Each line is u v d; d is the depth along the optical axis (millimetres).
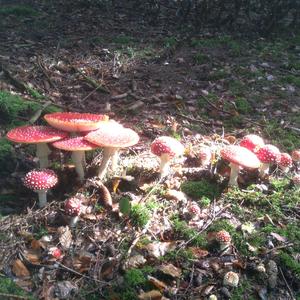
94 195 890
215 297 729
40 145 910
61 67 1481
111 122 955
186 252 791
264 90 1441
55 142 855
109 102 1315
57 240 805
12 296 702
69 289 727
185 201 908
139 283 741
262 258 801
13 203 910
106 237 816
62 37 1805
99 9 2195
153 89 1407
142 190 924
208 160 1020
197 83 1452
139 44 1751
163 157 930
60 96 1320
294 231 853
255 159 903
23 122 1120
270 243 825
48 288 727
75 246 799
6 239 800
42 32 1865
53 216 850
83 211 856
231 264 788
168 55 1665
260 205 912
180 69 1558
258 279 774
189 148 1069
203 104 1327
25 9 2113
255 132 1189
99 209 865
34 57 1545
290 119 1266
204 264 779
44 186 830
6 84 1306
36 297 715
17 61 1500
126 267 762
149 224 846
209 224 854
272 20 1947
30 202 903
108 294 729
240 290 755
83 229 827
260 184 963
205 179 979
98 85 1384
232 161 885
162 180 950
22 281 739
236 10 1974
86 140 865
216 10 2133
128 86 1413
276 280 774
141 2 2246
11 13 2086
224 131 1200
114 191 914
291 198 924
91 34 1852
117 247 795
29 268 762
